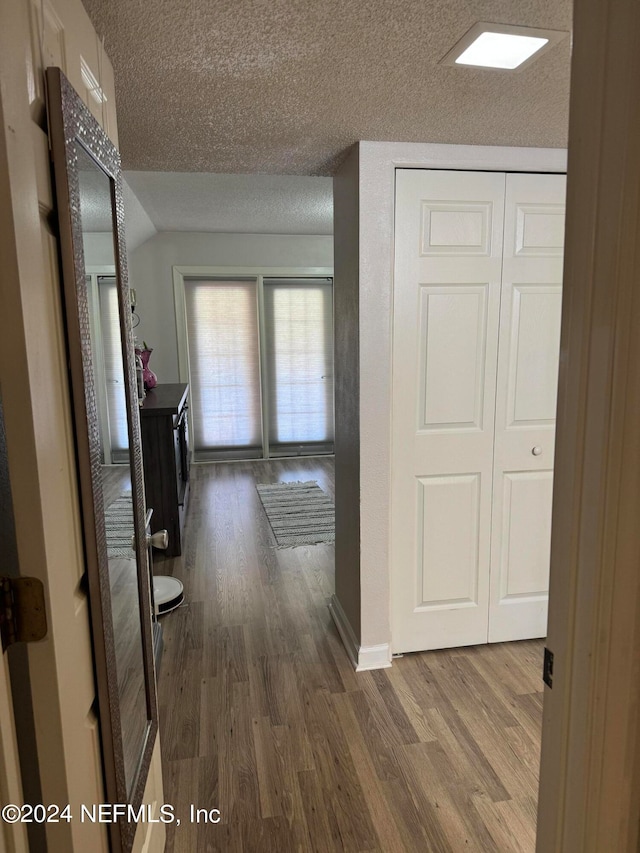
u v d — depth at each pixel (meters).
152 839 1.33
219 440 6.12
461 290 2.19
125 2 1.10
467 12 1.17
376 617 2.30
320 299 6.09
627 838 0.77
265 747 1.87
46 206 0.76
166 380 5.87
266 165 2.29
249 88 1.53
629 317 0.66
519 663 2.34
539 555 2.44
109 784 0.94
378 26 1.21
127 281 1.23
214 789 1.69
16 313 0.65
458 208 2.14
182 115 1.72
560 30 1.24
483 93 1.59
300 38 1.26
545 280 2.25
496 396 2.29
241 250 5.80
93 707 0.91
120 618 1.08
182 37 1.24
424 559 2.35
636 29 0.62
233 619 2.76
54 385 0.76
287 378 6.17
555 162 2.16
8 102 0.63
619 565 0.71
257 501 4.75
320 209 4.57
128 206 4.12
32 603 0.70
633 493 0.69
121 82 1.48
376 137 1.96
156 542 1.44
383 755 1.83
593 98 0.67
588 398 0.71
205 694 2.16
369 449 2.19
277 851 1.49
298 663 2.37
